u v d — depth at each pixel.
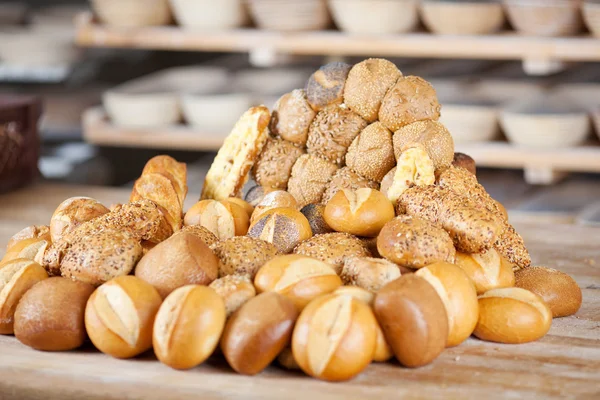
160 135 3.37
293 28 3.09
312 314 1.53
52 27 4.14
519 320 1.64
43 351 1.61
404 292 1.54
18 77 4.11
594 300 1.83
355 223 1.72
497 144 3.07
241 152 1.94
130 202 1.81
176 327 1.53
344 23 3.05
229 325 1.55
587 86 3.35
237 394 1.50
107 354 1.61
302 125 1.92
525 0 2.90
